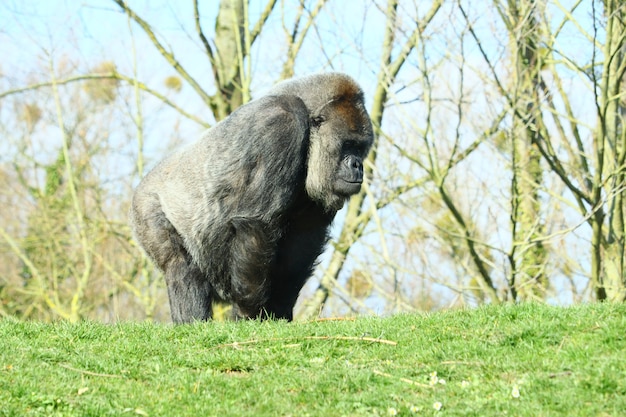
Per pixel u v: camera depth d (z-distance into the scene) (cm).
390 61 3022
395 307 3047
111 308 4850
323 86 1559
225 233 1511
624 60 2394
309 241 1595
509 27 2431
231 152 1503
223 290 1580
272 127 1473
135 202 1700
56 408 1028
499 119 2511
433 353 1193
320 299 3356
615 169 2455
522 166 2483
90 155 4591
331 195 1547
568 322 1247
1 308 4650
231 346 1295
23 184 5019
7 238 4138
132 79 3700
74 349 1289
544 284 3086
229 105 3650
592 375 1041
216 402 1058
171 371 1182
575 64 2488
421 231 3009
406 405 1020
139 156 3722
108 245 4434
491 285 2589
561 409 980
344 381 1107
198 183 1555
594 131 2470
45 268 4684
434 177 2505
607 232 2678
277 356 1231
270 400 1058
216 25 3712
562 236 2453
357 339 1280
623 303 1311
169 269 1606
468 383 1084
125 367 1203
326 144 1536
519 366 1120
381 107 3322
